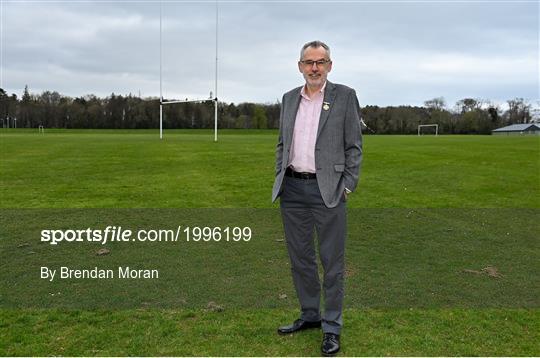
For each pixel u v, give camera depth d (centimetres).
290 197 398
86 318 432
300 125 388
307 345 385
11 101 9600
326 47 373
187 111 9131
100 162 1781
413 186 1227
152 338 394
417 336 399
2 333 401
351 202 1005
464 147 2777
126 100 9306
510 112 9731
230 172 1491
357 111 386
